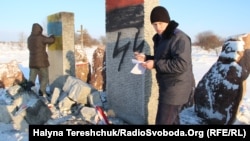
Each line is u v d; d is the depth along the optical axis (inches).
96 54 337.1
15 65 358.3
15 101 229.5
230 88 189.5
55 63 302.7
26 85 253.4
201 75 516.7
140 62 141.3
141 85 190.1
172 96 129.3
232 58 195.8
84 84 236.8
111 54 224.4
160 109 133.3
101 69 329.7
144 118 188.2
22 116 195.0
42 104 203.2
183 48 125.4
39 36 279.9
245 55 196.9
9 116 216.5
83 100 231.6
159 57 134.3
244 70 192.5
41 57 280.2
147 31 189.5
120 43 213.6
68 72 292.0
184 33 130.1
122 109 212.7
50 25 311.6
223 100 191.8
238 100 188.1
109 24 226.4
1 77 341.4
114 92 221.8
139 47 193.5
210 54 1085.1
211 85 202.5
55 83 303.1
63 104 232.1
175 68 125.2
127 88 206.2
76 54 336.5
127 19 205.2
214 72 205.5
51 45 308.5
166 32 130.9
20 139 179.0
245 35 202.4
